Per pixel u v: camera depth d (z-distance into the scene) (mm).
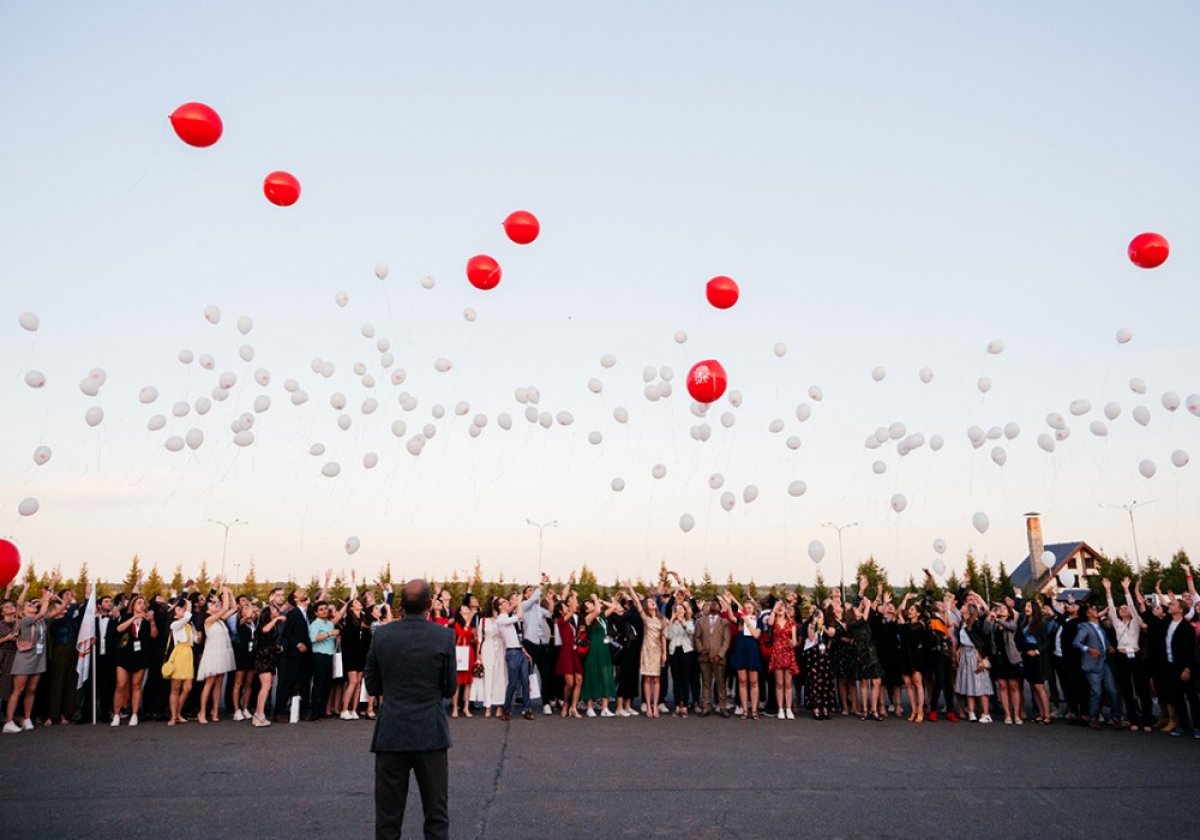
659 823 5668
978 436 12008
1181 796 6555
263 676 10312
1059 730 10250
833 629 11617
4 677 9625
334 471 11758
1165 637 10242
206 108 7188
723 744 8938
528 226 8766
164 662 10742
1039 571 39312
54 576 31422
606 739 9227
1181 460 11523
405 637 4359
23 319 9867
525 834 5410
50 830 5441
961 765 7781
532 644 12141
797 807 6125
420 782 4258
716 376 9320
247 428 11203
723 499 12047
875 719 11172
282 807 6051
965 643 11148
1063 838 5383
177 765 7605
